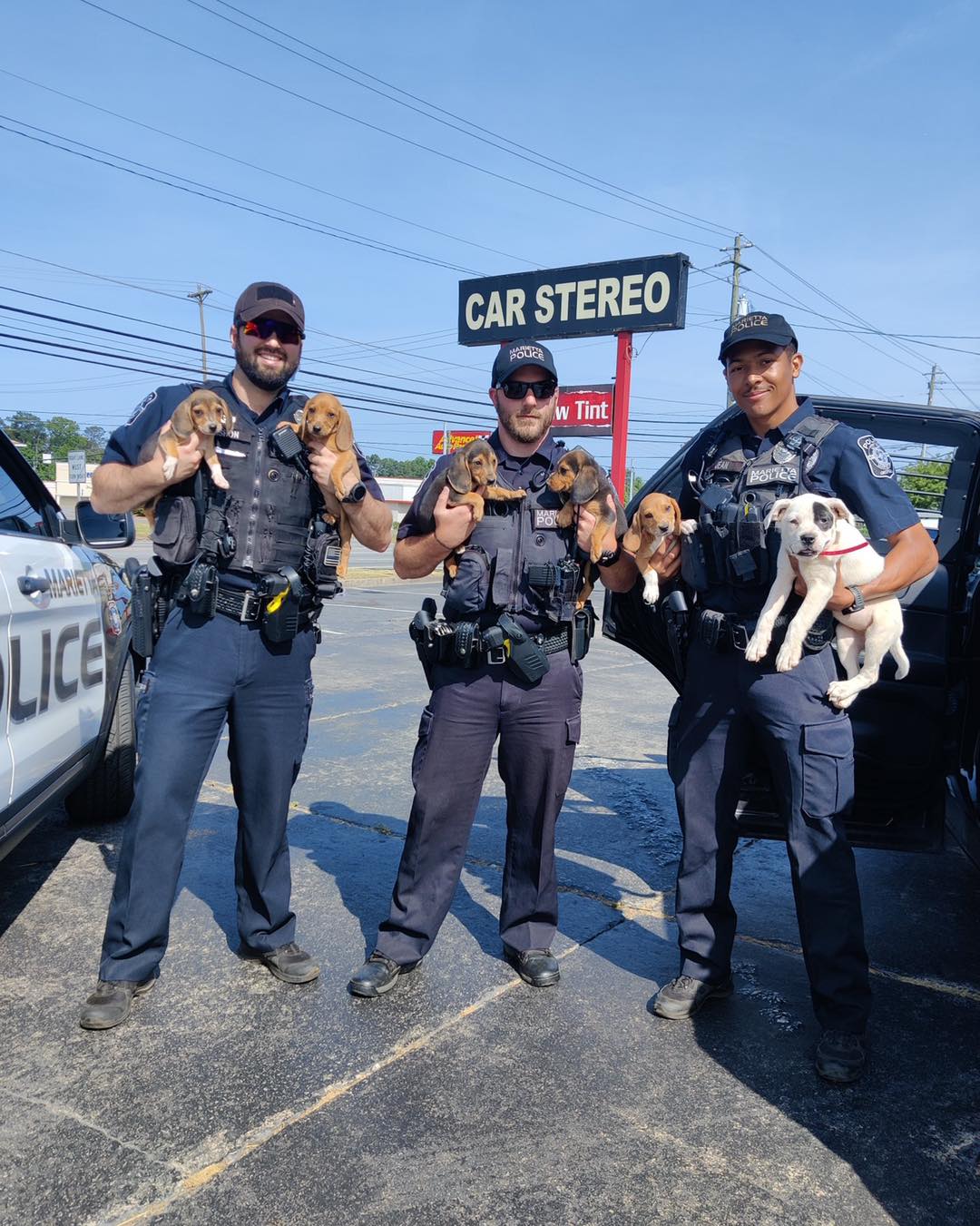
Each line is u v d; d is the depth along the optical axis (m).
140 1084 2.36
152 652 2.68
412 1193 1.99
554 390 2.77
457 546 2.79
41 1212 1.91
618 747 6.09
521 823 2.94
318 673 8.59
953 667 3.04
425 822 2.85
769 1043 2.66
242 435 2.65
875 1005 2.91
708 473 2.78
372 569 26.61
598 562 2.74
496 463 2.73
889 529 2.50
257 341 2.59
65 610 3.28
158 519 2.58
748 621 2.64
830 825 2.55
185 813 2.68
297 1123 2.21
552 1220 1.93
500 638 2.70
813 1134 2.24
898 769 2.94
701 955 2.80
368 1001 2.81
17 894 3.53
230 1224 1.89
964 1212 1.98
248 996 2.82
